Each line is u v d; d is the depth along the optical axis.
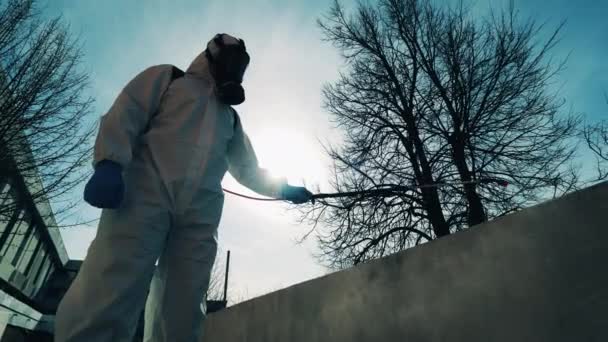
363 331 1.94
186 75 1.27
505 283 1.21
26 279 19.16
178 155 1.08
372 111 10.63
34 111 7.51
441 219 8.40
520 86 8.77
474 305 1.31
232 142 1.52
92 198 0.90
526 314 1.12
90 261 0.93
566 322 1.01
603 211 0.98
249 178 1.67
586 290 0.98
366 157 9.73
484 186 7.93
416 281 1.62
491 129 8.66
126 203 0.99
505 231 1.25
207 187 1.12
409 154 9.62
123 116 1.03
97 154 0.96
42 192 7.80
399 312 1.69
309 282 2.71
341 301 2.22
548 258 1.09
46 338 14.10
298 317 2.80
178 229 1.09
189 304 1.06
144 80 1.15
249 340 3.88
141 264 0.94
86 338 0.85
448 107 9.48
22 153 7.52
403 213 8.80
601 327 0.93
